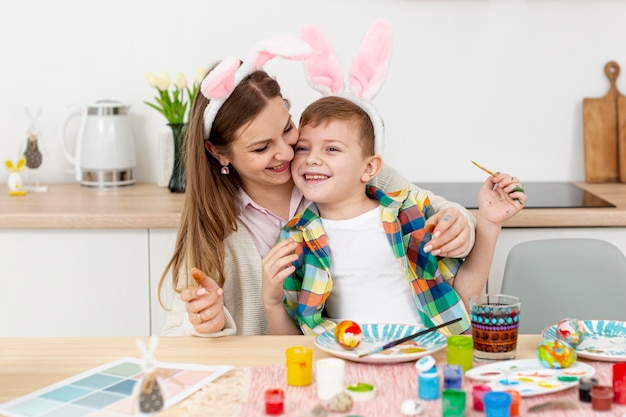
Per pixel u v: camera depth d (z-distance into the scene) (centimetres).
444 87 289
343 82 184
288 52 169
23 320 250
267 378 132
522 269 203
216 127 174
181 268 180
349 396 118
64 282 248
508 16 286
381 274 172
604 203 248
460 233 162
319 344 143
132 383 131
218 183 182
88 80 294
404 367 135
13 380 134
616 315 201
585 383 120
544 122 291
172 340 153
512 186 167
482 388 118
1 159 297
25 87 294
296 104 288
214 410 119
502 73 288
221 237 180
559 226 242
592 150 287
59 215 242
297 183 176
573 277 202
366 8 286
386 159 293
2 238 246
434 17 286
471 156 292
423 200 178
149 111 295
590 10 286
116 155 282
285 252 161
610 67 287
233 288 184
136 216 242
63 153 290
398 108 290
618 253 203
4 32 291
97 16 290
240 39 290
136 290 248
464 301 174
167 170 284
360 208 175
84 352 146
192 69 292
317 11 286
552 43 287
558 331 143
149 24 290
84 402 124
